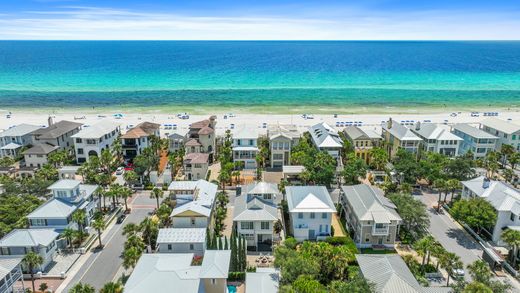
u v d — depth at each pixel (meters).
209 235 61.66
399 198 72.38
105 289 46.31
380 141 121.50
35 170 98.19
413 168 90.88
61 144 112.38
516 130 108.75
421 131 114.31
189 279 46.38
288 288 45.50
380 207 66.12
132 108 198.50
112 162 107.00
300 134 124.81
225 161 103.00
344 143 110.31
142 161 95.06
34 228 64.62
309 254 53.81
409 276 48.81
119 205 82.88
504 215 65.75
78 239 67.19
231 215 78.69
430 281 55.94
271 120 166.00
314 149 103.19
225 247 59.84
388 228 64.44
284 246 58.97
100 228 65.38
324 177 85.81
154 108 198.75
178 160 107.69
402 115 179.00
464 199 76.06
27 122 161.50
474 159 107.31
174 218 64.94
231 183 94.69
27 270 58.25
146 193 89.94
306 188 73.12
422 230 70.25
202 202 68.56
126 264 53.22
